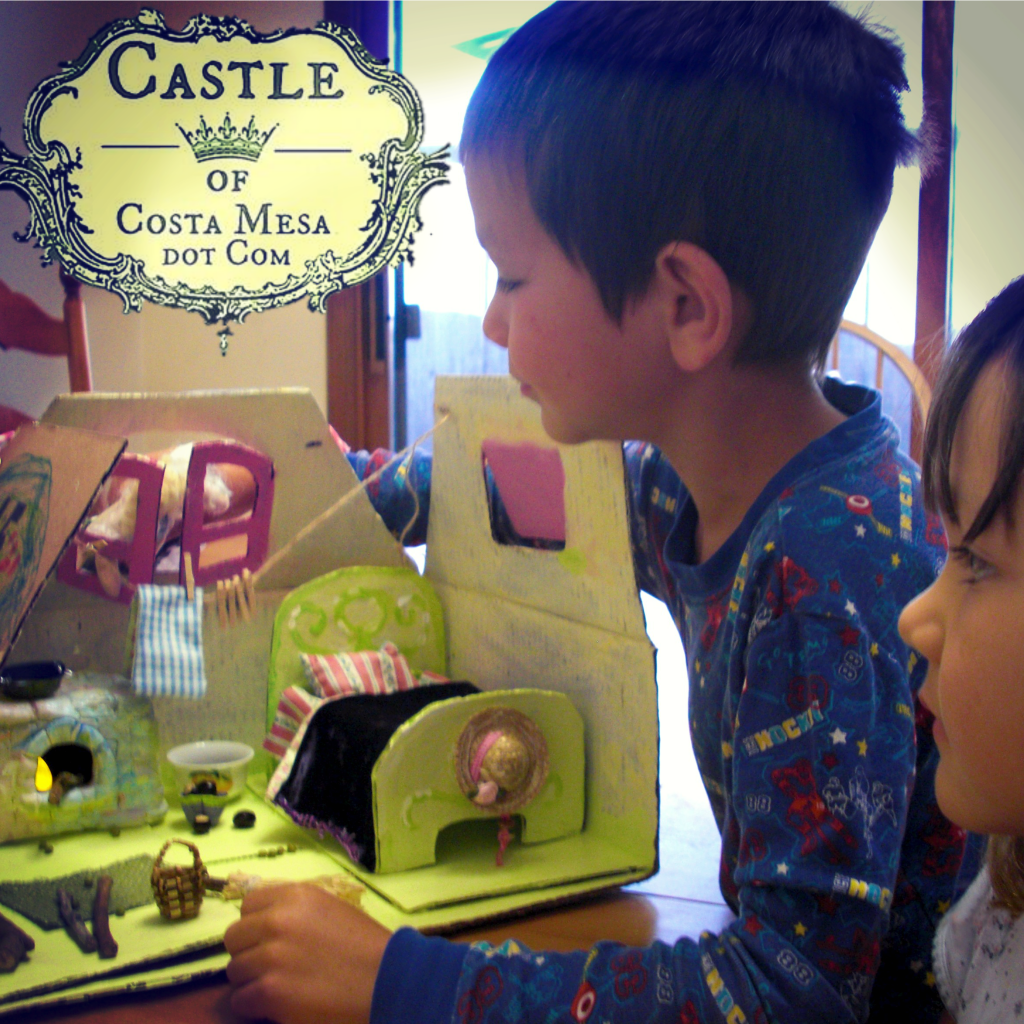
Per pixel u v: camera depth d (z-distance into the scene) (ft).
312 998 1.62
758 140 1.52
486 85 1.69
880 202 1.67
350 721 2.48
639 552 2.45
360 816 2.34
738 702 1.69
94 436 2.33
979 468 1.11
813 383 1.83
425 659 3.09
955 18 6.72
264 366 6.75
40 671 2.60
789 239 1.58
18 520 2.51
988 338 1.15
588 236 1.59
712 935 1.56
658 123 1.52
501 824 2.41
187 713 2.81
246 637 2.88
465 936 2.13
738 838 1.87
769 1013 1.43
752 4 1.60
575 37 1.59
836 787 1.48
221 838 2.52
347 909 1.77
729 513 1.85
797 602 1.57
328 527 3.00
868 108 1.61
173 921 2.07
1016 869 1.36
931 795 1.78
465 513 3.01
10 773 2.43
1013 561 1.11
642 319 1.63
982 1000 1.39
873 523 1.62
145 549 2.74
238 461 2.83
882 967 1.88
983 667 1.13
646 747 2.42
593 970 1.53
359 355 6.79
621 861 2.41
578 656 2.61
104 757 2.52
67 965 1.89
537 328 1.69
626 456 2.50
